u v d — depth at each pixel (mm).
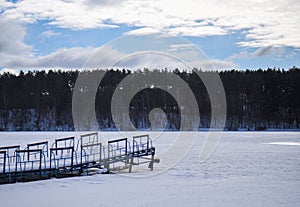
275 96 84250
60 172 20031
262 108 83438
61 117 81250
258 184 19094
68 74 86438
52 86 84188
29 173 18938
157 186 18188
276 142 48562
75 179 19641
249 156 32469
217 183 19312
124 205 14359
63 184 18203
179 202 14992
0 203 14328
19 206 13922
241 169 24688
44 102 83375
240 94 84250
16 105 83688
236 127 80500
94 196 15711
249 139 54781
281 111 84188
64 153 26250
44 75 87438
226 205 14641
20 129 79625
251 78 86688
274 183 19406
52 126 79812
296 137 58969
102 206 14141
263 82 86312
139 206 14289
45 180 19094
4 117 82188
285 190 17516
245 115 82688
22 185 17766
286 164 27234
